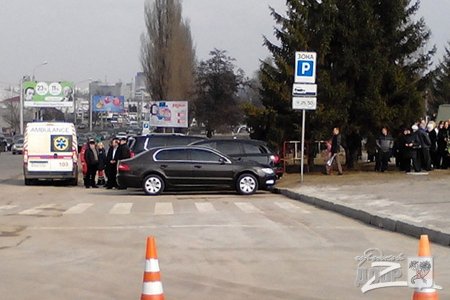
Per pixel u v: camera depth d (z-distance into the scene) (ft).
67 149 97.55
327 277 33.50
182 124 203.41
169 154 80.07
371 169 104.27
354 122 103.71
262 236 46.78
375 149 103.30
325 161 103.04
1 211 63.77
